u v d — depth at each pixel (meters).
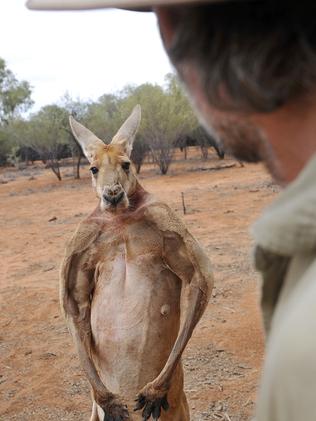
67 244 3.69
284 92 0.89
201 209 17.42
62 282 3.71
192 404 6.03
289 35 0.87
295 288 0.85
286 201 0.86
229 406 5.95
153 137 29.67
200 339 7.52
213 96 0.97
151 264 3.67
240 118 0.99
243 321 7.98
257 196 19.02
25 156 50.50
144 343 3.70
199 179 25.95
